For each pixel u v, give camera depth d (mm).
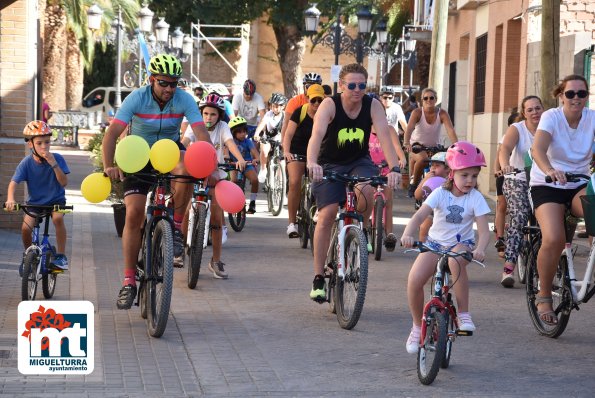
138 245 15000
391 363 13289
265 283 19094
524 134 18953
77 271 19828
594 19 31562
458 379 12539
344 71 15336
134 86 77062
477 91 44750
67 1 67000
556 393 12000
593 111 14984
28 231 16688
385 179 15070
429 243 12820
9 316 15461
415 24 55156
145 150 14430
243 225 27234
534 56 33750
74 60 78562
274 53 102688
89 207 32281
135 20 67312
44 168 16672
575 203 14500
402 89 60375
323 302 16156
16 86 24906
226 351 13758
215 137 21062
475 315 16547
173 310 16422
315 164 14961
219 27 82500
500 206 21766
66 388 11773
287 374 12641
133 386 11938
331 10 72688
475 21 44656
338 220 15594
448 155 12852
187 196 15930
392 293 18312
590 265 14258
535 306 15297
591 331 15430
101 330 14766
